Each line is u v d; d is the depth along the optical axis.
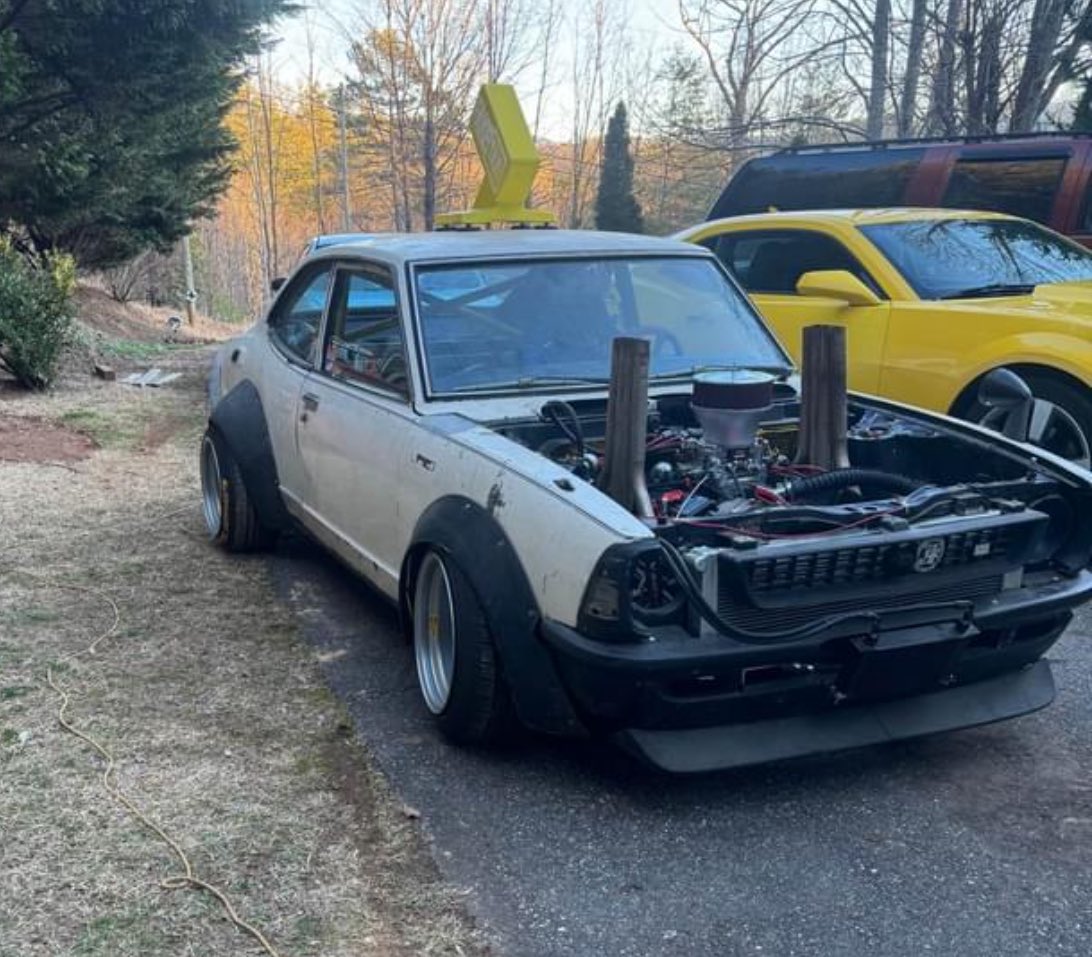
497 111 5.43
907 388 5.96
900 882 2.93
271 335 5.65
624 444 3.23
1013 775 3.50
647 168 41.31
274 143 58.84
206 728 3.76
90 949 2.60
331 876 2.92
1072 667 4.33
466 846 3.09
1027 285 6.21
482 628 3.38
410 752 3.62
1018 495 3.49
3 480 7.09
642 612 3.03
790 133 19.28
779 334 6.53
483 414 3.93
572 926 2.74
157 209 19.14
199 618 4.82
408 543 3.93
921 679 3.27
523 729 3.55
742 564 2.97
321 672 4.27
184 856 2.98
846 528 3.20
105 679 4.15
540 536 3.17
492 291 4.42
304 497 5.02
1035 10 12.12
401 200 47.62
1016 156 7.83
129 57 12.84
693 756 3.12
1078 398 5.35
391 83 42.66
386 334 4.37
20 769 3.43
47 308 10.66
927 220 6.69
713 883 2.92
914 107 14.33
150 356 15.31
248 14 13.31
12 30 12.19
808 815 3.26
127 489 7.07
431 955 2.62
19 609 4.86
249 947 2.62
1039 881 2.93
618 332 4.48
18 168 14.54
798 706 3.21
